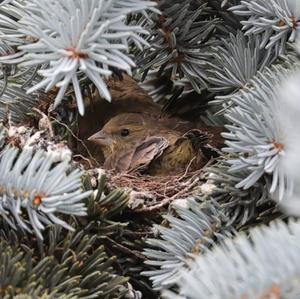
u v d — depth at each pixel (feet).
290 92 2.28
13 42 2.51
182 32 2.65
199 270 2.25
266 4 2.54
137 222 2.64
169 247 2.50
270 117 2.42
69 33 2.36
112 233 2.55
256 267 2.09
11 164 2.42
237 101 2.48
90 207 2.53
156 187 2.75
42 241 2.47
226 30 2.72
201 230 2.52
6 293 2.37
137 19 2.64
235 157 2.58
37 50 2.38
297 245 2.16
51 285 2.42
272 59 2.63
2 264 2.39
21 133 2.63
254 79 2.58
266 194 2.52
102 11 2.37
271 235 2.21
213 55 2.65
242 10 2.60
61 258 2.47
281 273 2.08
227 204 2.54
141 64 2.67
